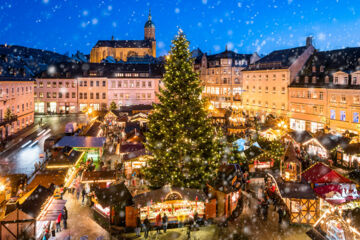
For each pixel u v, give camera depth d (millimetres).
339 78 51656
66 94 88812
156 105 27109
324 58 60875
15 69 63469
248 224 22578
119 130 57688
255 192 28938
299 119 60844
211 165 26328
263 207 23656
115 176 28250
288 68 63094
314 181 24531
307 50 64688
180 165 25719
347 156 36969
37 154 42406
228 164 29953
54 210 20719
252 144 36438
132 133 40344
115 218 22516
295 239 20297
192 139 26078
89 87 88562
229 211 23812
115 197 22266
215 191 24109
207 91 95750
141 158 32031
